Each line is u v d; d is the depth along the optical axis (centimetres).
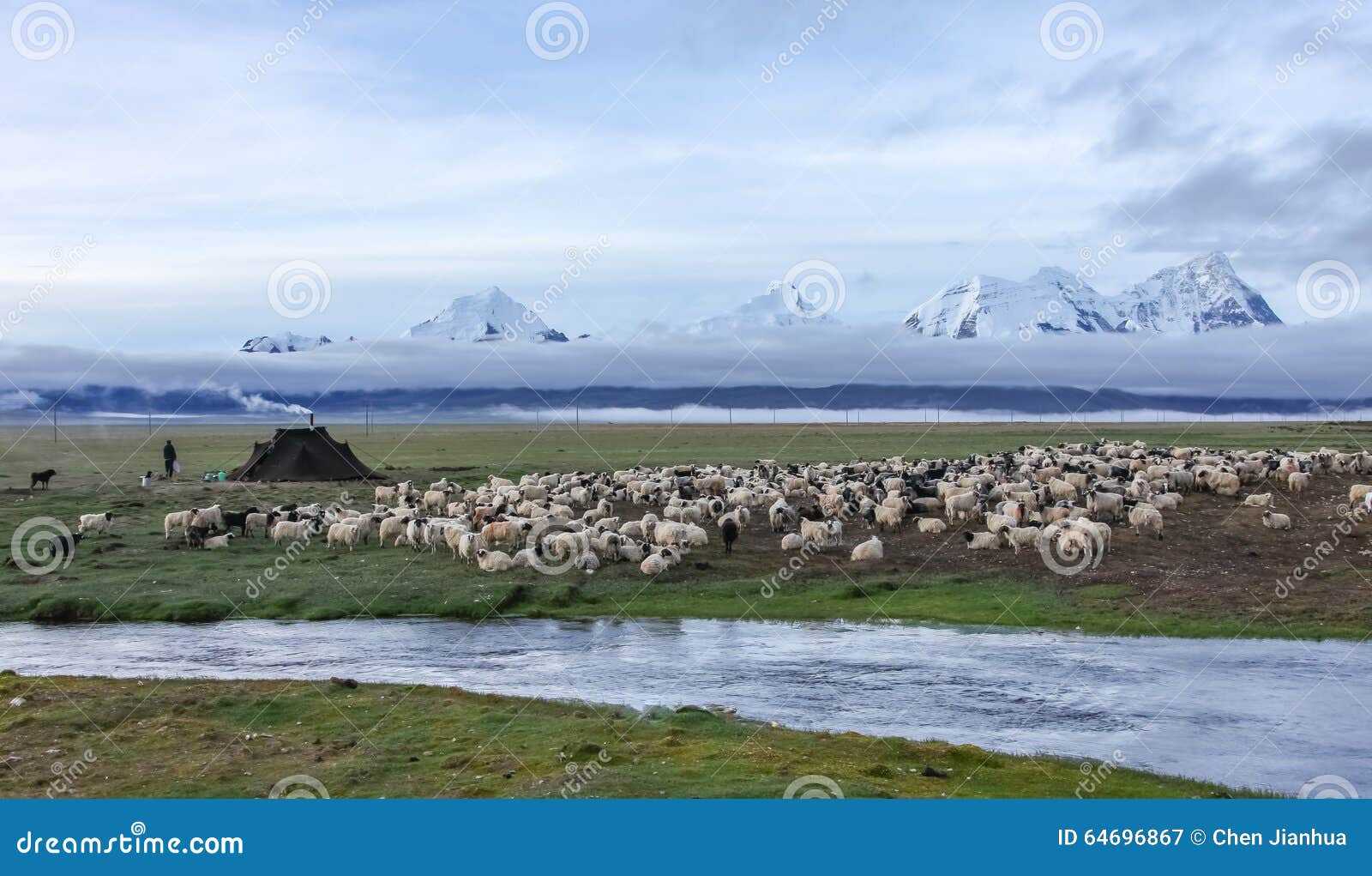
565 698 2705
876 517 5203
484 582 4031
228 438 19000
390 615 3703
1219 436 15575
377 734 2348
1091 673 2928
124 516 5831
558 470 9850
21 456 11756
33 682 2770
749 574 4216
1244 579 3962
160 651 3228
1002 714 2570
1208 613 3541
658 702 2670
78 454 12531
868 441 16275
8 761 2155
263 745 2278
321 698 2638
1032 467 7381
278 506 6012
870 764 2169
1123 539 4684
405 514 5153
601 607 3784
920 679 2884
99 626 3603
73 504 6338
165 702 2577
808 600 3844
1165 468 6500
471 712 2522
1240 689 2755
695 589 3988
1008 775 2130
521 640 3359
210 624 3619
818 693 2750
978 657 3109
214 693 2667
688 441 17088
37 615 3709
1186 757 2252
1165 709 2598
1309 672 2909
